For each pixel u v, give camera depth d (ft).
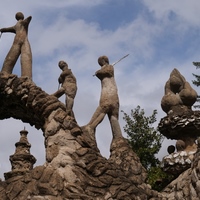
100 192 33.35
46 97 36.60
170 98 38.65
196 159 33.86
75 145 34.83
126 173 36.14
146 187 35.78
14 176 34.06
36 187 32.71
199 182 32.94
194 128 37.32
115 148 38.86
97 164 34.27
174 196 34.96
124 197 33.60
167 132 38.50
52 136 35.14
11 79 38.24
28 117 39.52
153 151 56.39
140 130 58.23
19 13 41.65
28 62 39.55
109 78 41.37
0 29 41.34
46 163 34.45
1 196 32.86
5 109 40.14
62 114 35.81
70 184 33.04
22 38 40.45
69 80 40.47
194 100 38.52
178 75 39.42
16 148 46.14
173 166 36.83
